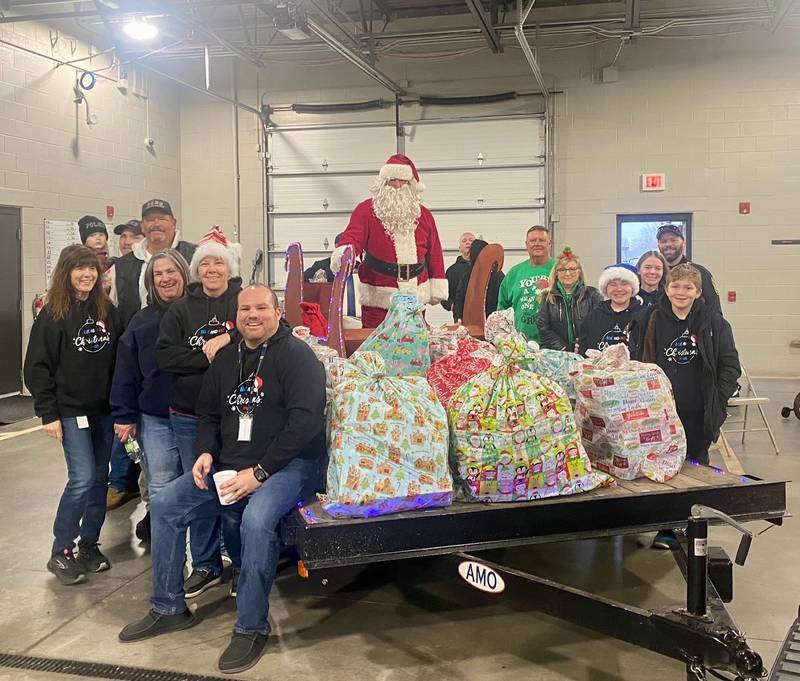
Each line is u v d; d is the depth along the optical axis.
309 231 11.33
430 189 10.92
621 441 2.89
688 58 10.02
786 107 9.83
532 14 10.34
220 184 11.57
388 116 10.95
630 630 2.20
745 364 10.16
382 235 4.35
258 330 2.74
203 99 11.50
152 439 3.34
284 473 2.72
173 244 4.38
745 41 9.84
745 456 5.61
